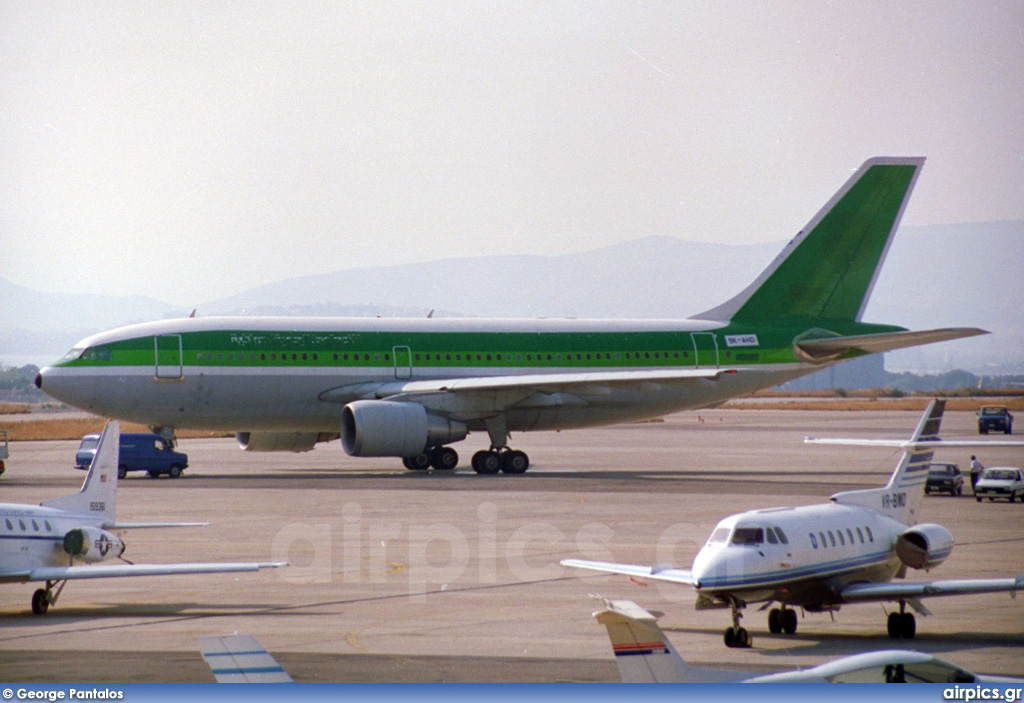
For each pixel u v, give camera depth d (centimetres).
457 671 6831
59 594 8962
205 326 18425
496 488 16625
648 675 4897
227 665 4572
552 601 8962
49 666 6938
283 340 18675
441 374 19488
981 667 7006
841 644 7619
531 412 19988
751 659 7162
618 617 4862
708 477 18962
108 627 8062
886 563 8162
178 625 8138
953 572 10319
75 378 17525
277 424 18875
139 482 17762
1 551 8244
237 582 9769
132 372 17725
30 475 19862
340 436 19312
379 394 18825
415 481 17838
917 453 8969
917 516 9012
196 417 18288
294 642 7612
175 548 11219
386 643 7569
